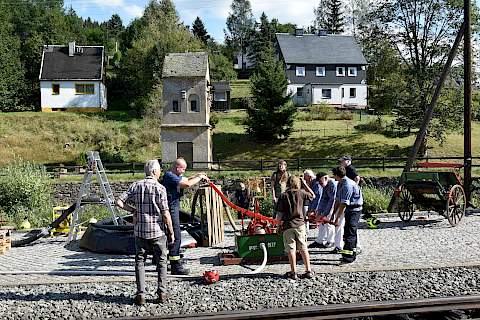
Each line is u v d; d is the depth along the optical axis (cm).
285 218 932
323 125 4991
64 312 793
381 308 777
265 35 10969
